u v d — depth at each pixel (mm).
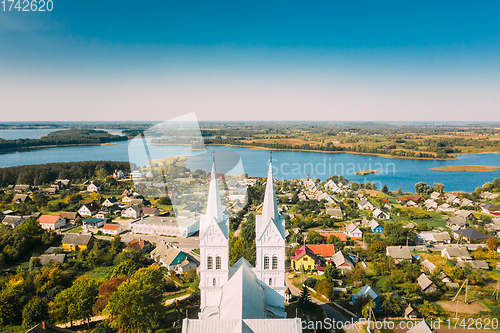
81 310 65375
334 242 118188
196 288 82875
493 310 71500
